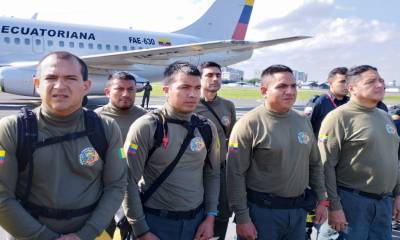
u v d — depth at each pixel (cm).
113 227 264
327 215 283
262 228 267
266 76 262
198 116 255
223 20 2223
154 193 239
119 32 1778
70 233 188
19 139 176
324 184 283
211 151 253
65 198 185
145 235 230
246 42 1539
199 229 248
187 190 238
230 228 417
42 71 182
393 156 290
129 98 340
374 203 288
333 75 412
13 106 1550
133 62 1589
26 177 181
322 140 295
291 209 265
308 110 441
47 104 181
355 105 290
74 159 185
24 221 176
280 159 258
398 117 468
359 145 283
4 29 1502
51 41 1589
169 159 234
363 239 290
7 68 1370
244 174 270
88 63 1531
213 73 358
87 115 195
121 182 203
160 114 239
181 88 232
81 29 1678
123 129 339
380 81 282
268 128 260
